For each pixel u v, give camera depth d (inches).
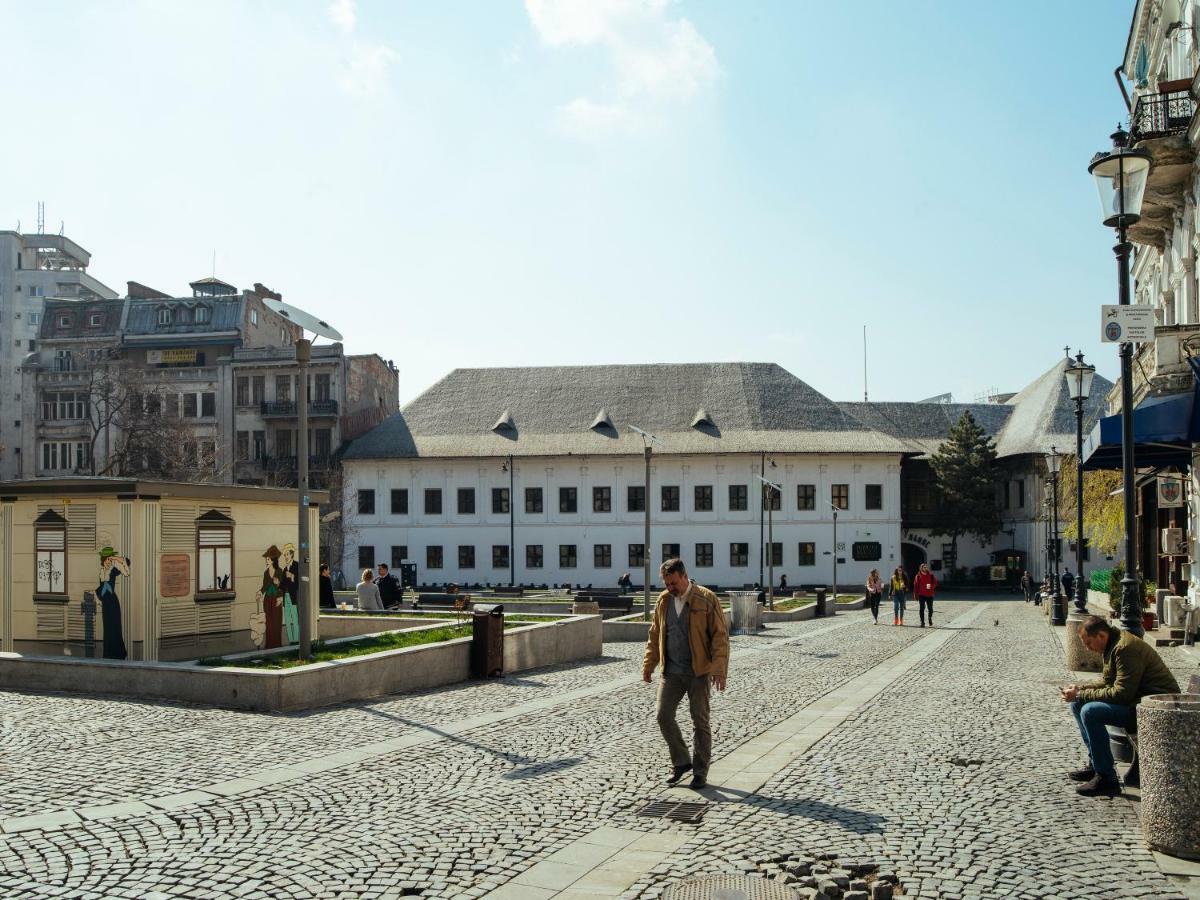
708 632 359.6
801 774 372.5
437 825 302.5
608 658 843.4
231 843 282.4
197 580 681.0
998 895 239.3
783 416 2768.2
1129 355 469.4
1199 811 264.5
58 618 662.5
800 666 772.6
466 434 2751.0
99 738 433.1
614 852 275.7
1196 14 893.8
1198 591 872.3
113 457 2541.8
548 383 2896.2
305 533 597.9
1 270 4148.6
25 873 255.8
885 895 239.1
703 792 344.8
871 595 1387.8
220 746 419.2
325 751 413.1
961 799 331.3
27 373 2891.2
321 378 2785.4
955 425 3297.2
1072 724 482.0
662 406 2802.7
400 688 604.4
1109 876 252.2
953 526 2940.5
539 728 476.1
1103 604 1341.0
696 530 2657.5
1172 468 984.3
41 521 668.7
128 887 246.2
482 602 1491.1
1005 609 1851.6
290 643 760.3
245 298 2967.5
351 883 250.5
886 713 523.5
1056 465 1486.2
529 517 2674.7
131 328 2982.3
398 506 2704.2
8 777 359.6
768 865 263.1
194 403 2822.3
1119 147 480.1
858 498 2677.2
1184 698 288.4
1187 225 896.9
